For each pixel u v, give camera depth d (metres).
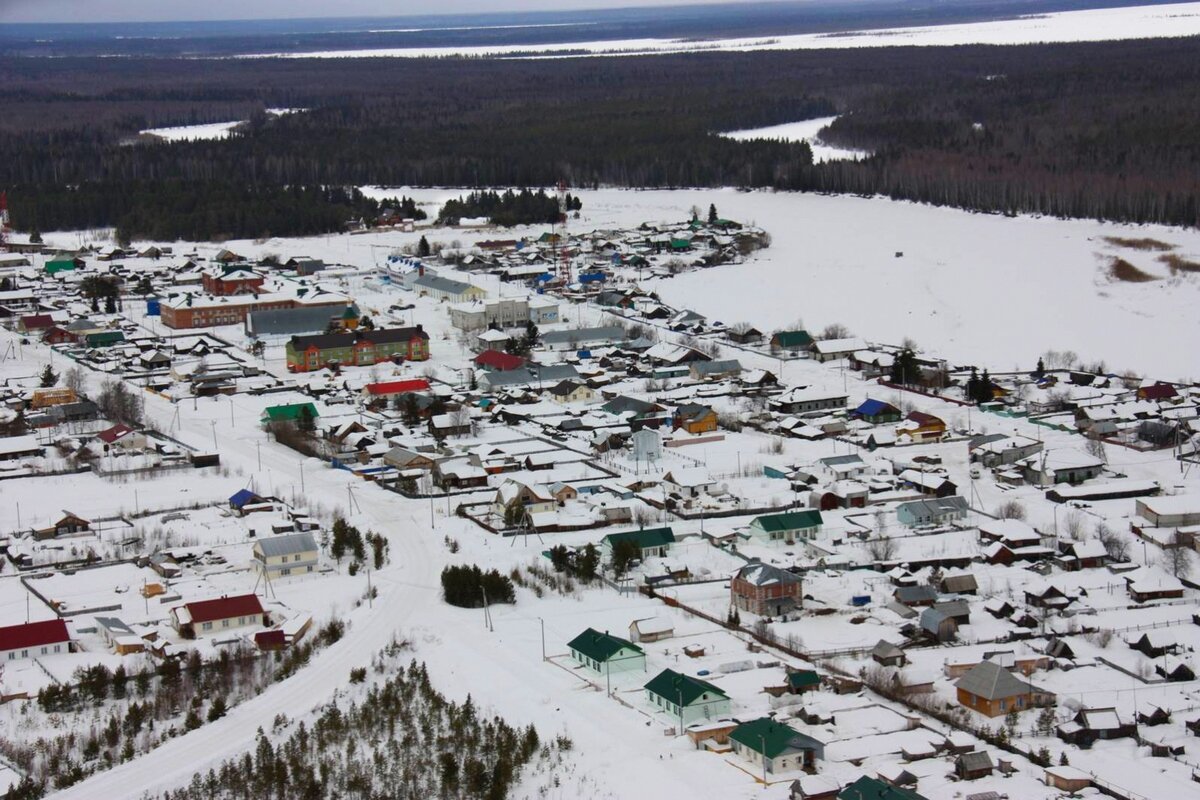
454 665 130.75
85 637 139.00
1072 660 130.25
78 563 157.38
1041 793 105.81
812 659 131.00
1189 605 143.75
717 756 112.81
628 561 154.62
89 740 117.00
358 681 127.38
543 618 141.88
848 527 166.38
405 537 166.00
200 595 147.12
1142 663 128.25
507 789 108.12
